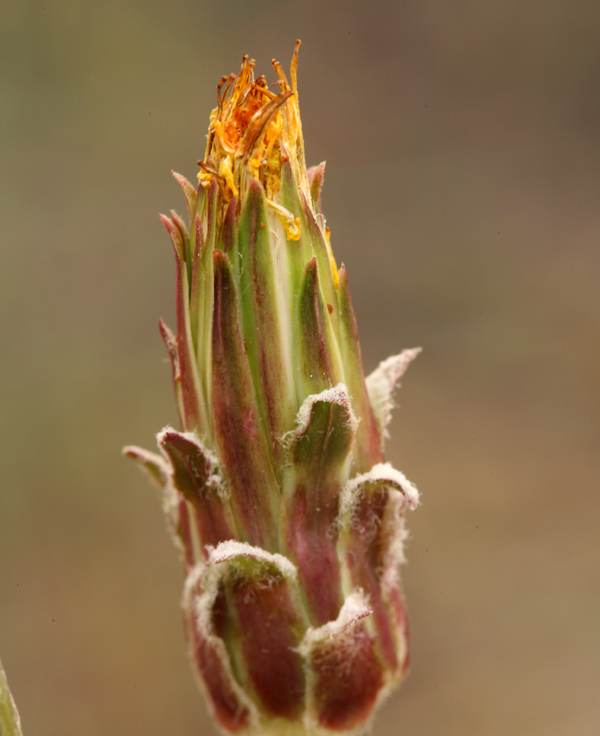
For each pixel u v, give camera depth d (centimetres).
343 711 12
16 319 31
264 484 12
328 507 12
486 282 34
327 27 37
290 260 12
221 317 12
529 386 31
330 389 11
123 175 34
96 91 34
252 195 12
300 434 12
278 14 36
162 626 24
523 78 38
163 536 26
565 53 38
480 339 33
